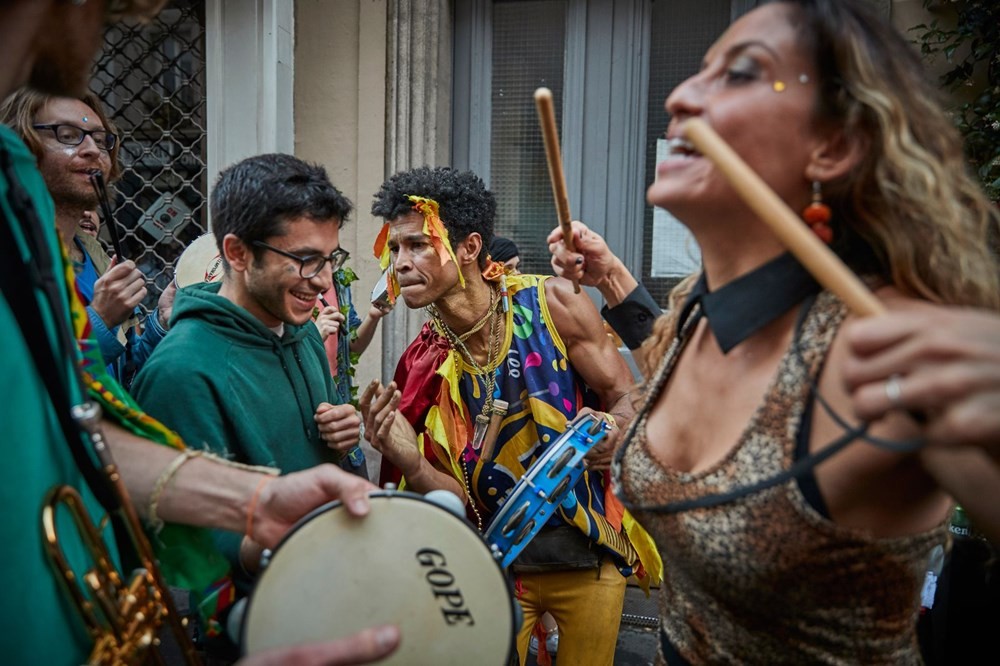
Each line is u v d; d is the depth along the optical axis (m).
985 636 1.54
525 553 1.70
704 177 0.76
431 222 1.56
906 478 0.69
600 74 3.39
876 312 0.54
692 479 0.80
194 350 1.35
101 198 1.95
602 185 3.44
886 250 0.76
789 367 0.74
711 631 0.87
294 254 1.37
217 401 1.33
